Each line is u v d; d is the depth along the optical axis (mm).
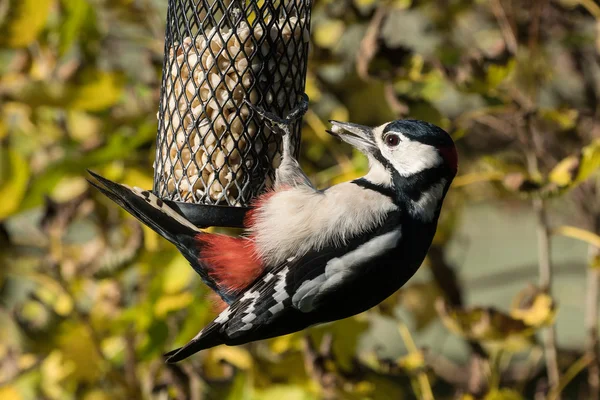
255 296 8180
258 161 9078
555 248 17844
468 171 12234
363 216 8242
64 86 10555
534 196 9734
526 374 12234
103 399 10891
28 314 11453
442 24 12633
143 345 10281
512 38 11188
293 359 10555
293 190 8414
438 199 8547
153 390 10672
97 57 11883
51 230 11047
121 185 8367
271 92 9094
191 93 9039
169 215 8445
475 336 9992
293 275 8117
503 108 10633
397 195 8445
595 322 11594
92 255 11133
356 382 10367
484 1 12367
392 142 8570
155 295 10156
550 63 12211
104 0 12133
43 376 11023
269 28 9008
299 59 9328
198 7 9180
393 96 10672
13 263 11008
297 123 9492
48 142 11766
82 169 10188
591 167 9453
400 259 8258
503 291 17203
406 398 12438
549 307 9977
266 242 8305
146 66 11617
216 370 10711
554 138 11742
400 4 11484
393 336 15148
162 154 9383
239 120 9008
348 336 10625
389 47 10633
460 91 10172
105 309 11008
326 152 12125
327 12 12172
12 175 10125
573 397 13758
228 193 9047
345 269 8102
